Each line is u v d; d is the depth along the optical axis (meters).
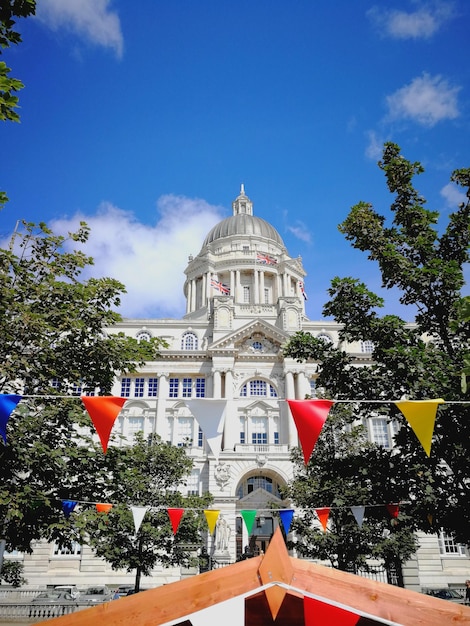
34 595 39.97
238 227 86.88
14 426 17.92
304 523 29.81
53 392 18.89
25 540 17.84
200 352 55.94
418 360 16.64
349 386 18.95
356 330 19.23
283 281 77.50
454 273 18.02
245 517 19.56
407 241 19.89
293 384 54.62
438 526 16.33
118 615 4.53
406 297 19.33
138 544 31.69
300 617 6.02
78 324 19.05
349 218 20.12
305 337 20.09
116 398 11.40
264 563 4.95
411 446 16.73
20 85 9.86
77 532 18.92
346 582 4.87
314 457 30.14
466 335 17.83
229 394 53.94
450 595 34.81
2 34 10.16
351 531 27.70
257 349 56.97
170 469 33.31
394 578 41.75
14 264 18.86
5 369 17.23
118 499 20.08
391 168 20.73
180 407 54.56
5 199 11.74
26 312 17.73
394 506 17.36
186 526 30.53
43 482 18.44
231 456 48.09
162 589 4.73
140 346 21.14
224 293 74.19
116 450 19.83
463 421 15.48
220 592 4.71
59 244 21.14
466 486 16.36
